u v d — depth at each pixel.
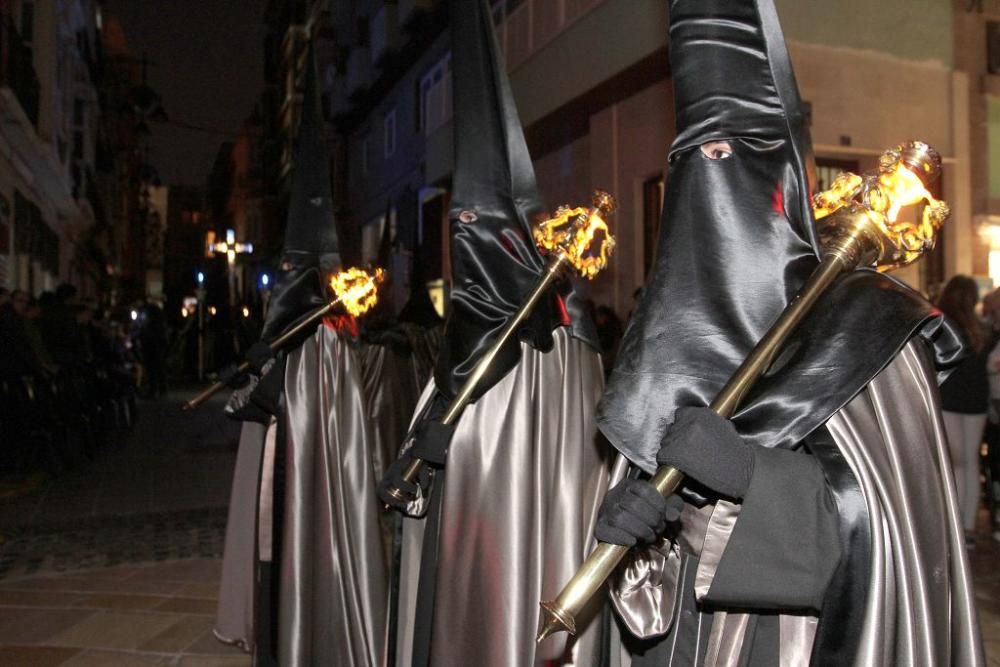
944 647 1.54
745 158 1.71
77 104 26.34
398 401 6.17
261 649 3.57
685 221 1.73
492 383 2.78
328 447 3.69
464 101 2.96
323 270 3.89
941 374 1.74
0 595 4.92
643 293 1.77
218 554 5.83
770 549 1.50
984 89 9.88
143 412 16.22
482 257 2.90
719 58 1.74
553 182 14.10
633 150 11.52
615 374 1.74
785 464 1.51
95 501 7.70
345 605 3.58
